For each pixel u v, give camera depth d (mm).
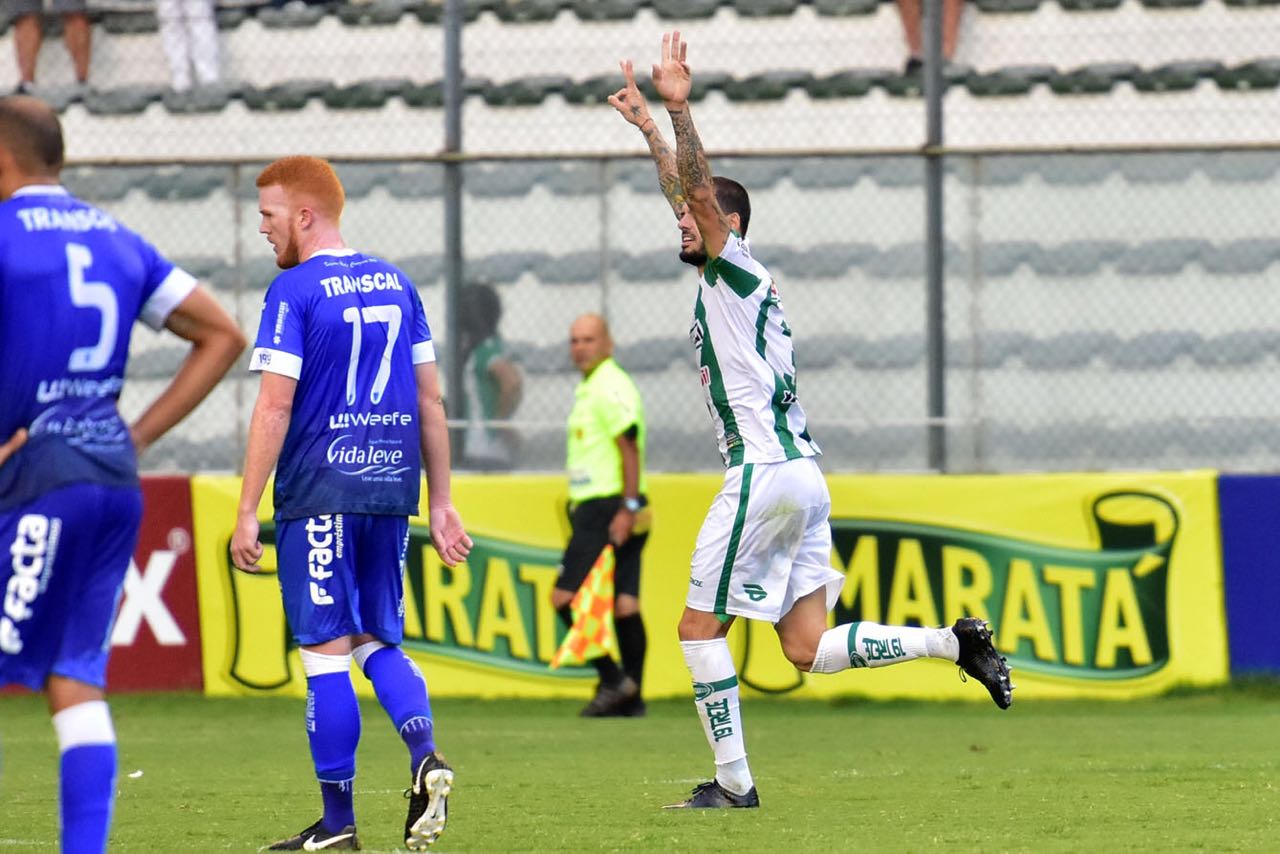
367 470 16438
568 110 39469
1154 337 35656
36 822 19125
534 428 36281
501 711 34125
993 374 35781
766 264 36312
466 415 36375
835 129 38875
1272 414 35531
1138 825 18016
